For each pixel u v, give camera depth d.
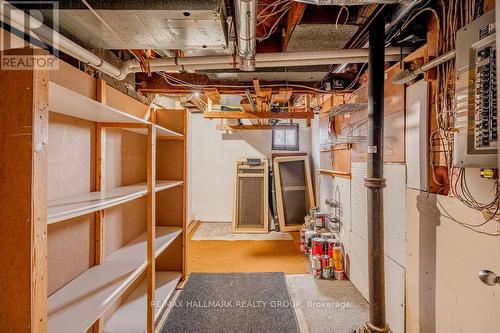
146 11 1.34
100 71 1.94
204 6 1.33
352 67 2.87
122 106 2.32
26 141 0.83
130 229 2.45
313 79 2.84
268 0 1.79
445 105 1.55
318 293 2.67
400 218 1.99
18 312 0.83
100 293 1.44
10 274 0.83
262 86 2.93
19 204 0.83
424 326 1.74
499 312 1.22
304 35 1.91
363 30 1.91
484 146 1.18
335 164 3.47
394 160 2.08
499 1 0.89
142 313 2.09
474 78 1.23
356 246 2.75
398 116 2.03
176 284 2.66
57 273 1.48
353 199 2.82
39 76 0.85
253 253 3.83
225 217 5.68
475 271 1.36
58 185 1.51
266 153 5.64
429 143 1.70
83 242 1.73
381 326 1.84
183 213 2.98
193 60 2.07
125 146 2.39
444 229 1.57
